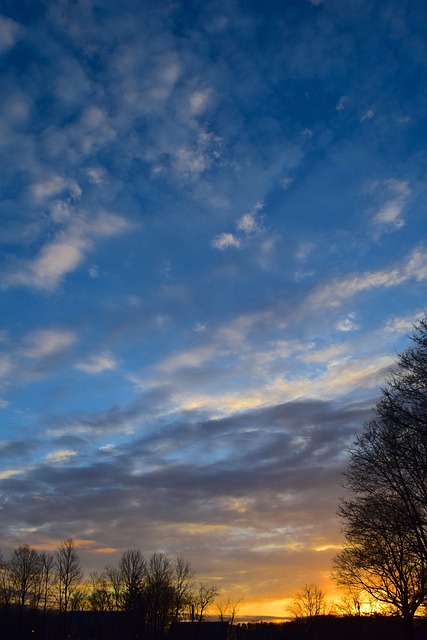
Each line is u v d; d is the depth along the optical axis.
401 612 56.12
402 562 52.88
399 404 41.44
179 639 134.88
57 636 130.38
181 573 139.00
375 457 50.78
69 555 126.62
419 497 46.72
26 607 123.06
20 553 125.88
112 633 130.62
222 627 135.50
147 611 131.25
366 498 51.78
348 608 88.38
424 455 43.44
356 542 55.25
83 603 136.00
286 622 154.50
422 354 40.06
